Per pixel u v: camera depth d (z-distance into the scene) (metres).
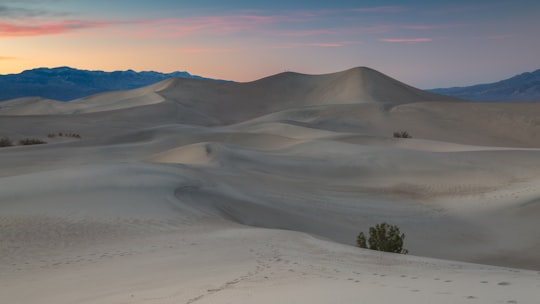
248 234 15.51
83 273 11.45
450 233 24.09
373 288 7.09
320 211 26.20
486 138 94.50
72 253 14.12
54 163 53.38
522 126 98.62
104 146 66.12
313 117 110.12
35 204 20.34
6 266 12.91
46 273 11.87
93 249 14.52
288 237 14.66
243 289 8.02
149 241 15.30
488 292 6.49
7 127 103.25
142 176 26.83
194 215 19.84
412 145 59.56
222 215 21.23
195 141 67.00
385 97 195.50
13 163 53.09
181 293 8.26
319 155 46.09
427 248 21.47
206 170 34.12
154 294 8.43
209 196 25.02
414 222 25.77
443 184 36.22
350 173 40.00
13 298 9.60
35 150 62.81
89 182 24.53
